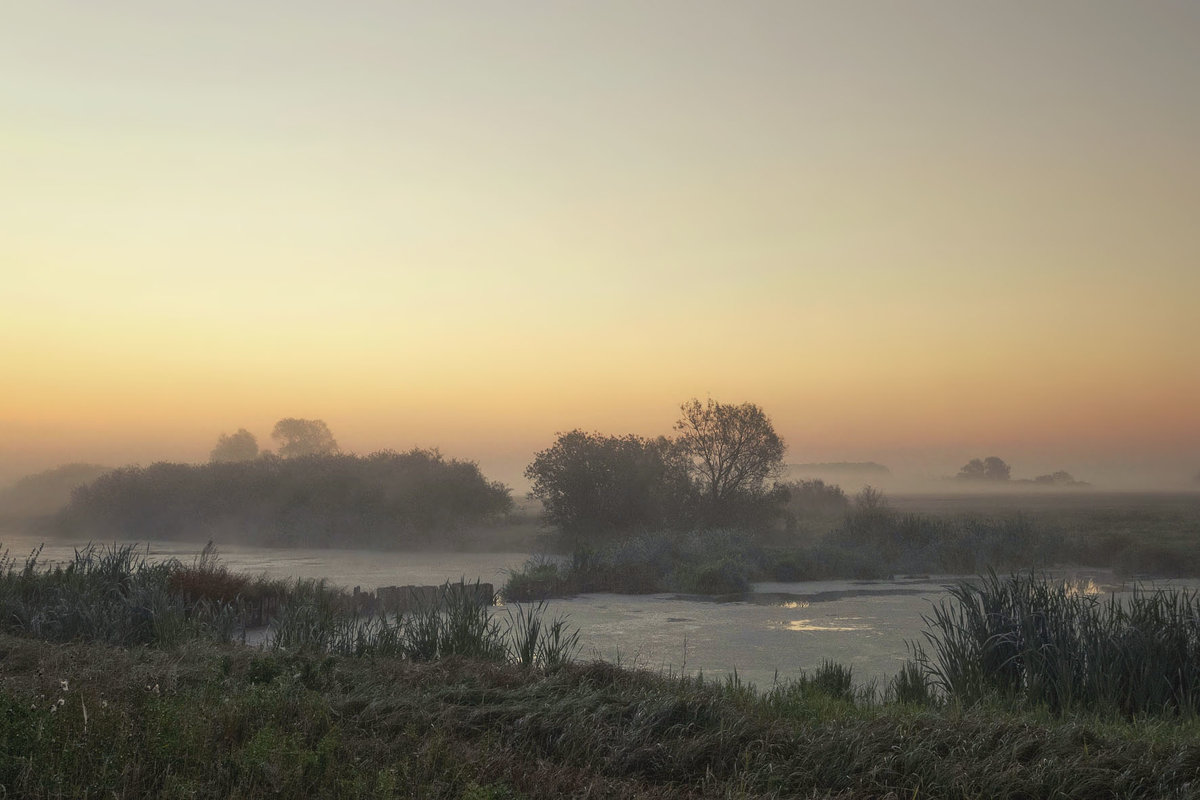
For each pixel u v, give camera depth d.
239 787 6.18
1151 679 10.14
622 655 14.82
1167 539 33.19
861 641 16.33
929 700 10.66
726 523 40.34
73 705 7.41
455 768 6.71
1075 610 11.15
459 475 45.53
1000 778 6.87
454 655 11.40
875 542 32.53
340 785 6.30
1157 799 6.69
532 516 55.91
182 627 13.70
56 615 13.93
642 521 40.41
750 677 13.14
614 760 7.28
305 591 18.02
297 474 48.09
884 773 7.10
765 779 6.95
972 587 11.86
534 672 9.95
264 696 8.17
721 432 41.50
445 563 33.62
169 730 6.93
